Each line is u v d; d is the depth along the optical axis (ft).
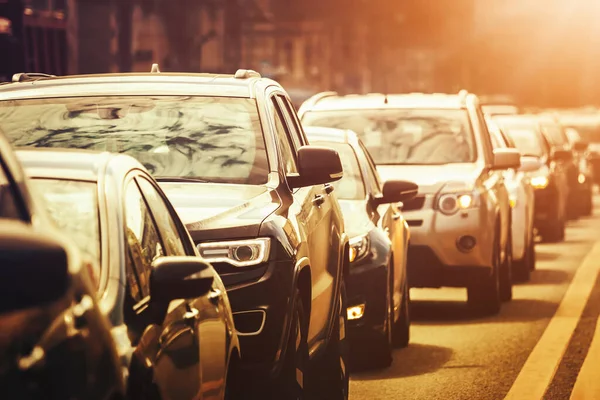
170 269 23.00
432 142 72.74
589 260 102.83
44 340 16.71
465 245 67.62
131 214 24.99
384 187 57.21
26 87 40.37
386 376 50.37
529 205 90.84
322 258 40.81
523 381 48.78
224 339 28.40
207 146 38.47
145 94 39.96
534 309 71.31
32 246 14.57
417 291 81.61
